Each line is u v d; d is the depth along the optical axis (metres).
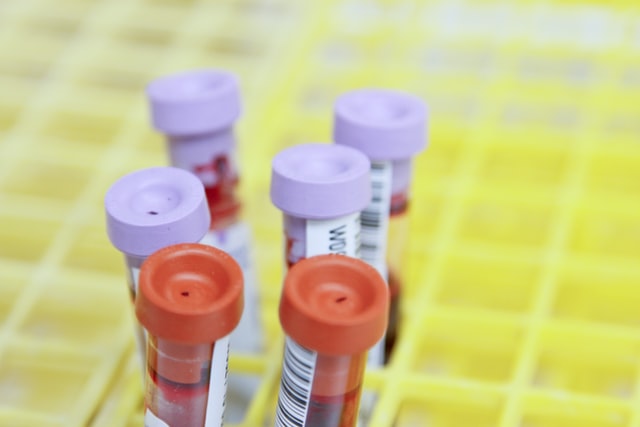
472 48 0.57
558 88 0.54
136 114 0.58
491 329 0.41
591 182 0.55
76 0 0.68
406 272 0.40
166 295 0.26
